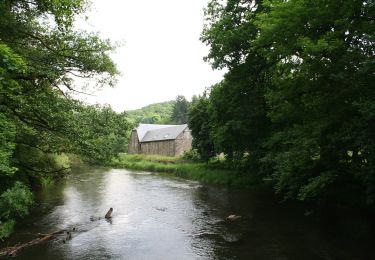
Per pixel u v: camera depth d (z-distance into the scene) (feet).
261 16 49.88
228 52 78.02
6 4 40.88
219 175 107.76
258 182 90.79
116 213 60.90
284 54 48.49
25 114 47.34
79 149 50.88
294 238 44.52
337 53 40.98
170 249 41.22
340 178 52.70
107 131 50.44
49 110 44.42
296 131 47.06
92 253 39.60
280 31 46.98
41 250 40.16
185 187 96.02
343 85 40.70
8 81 28.19
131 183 105.50
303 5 44.32
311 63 42.60
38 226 50.11
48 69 45.06
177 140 223.71
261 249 40.57
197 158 167.32
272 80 74.28
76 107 47.98
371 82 38.42
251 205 67.21
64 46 49.24
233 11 80.02
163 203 70.95
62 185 95.50
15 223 50.08
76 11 45.39
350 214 54.39
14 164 58.70
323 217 54.34
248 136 81.30
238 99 79.77
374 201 45.52
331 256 37.81
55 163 78.64
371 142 35.17
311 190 43.37
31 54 45.57
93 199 74.28
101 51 51.96
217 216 58.44
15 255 38.27
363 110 33.99
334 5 42.86
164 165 156.46
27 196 47.73
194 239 45.14
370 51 38.86
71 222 53.36
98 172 147.23
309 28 45.98
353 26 41.24
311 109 48.29
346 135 39.29
